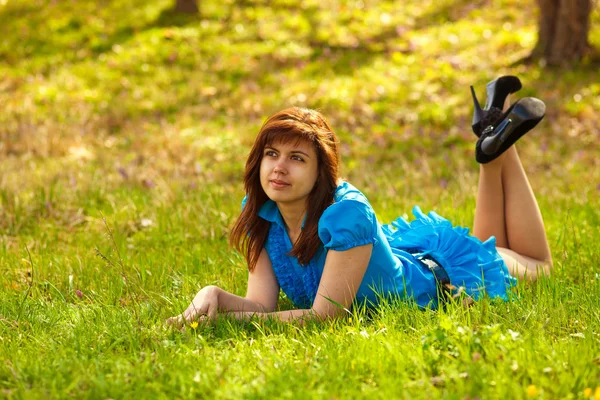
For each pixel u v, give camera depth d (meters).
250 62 13.80
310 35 15.00
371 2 16.73
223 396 2.76
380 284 3.80
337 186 3.71
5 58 14.30
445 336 3.04
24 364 3.13
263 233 3.93
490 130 4.50
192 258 5.00
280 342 3.36
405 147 10.06
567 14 13.02
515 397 2.66
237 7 16.42
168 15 16.00
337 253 3.58
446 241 4.11
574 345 3.10
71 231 6.33
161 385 2.87
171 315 3.85
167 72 13.49
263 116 11.48
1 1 16.89
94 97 12.45
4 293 4.35
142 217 6.51
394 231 4.47
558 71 12.76
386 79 12.77
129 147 10.16
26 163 9.12
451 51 14.01
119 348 3.36
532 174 8.68
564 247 4.76
